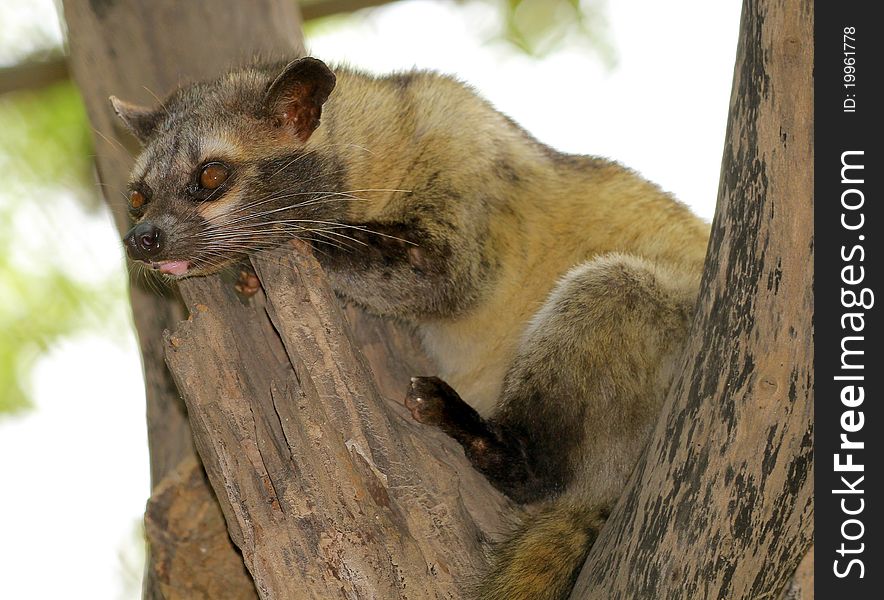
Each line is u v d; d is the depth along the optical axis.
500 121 11.19
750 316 7.12
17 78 14.27
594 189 11.06
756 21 7.06
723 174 7.38
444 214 10.46
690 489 7.29
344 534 8.09
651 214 10.98
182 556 10.34
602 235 10.84
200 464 10.21
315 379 8.36
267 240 10.26
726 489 7.19
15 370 15.68
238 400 8.41
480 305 10.63
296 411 8.37
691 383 7.43
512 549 9.00
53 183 15.94
